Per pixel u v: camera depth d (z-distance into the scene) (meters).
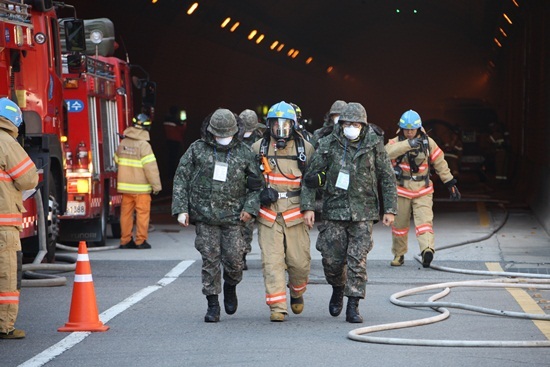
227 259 12.96
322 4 75.19
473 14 75.38
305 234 13.02
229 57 63.56
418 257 19.47
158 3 45.53
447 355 10.77
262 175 12.91
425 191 18.42
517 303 14.48
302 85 90.12
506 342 11.19
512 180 49.22
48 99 19.34
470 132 51.78
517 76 52.97
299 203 12.91
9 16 17.06
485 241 23.20
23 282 16.28
